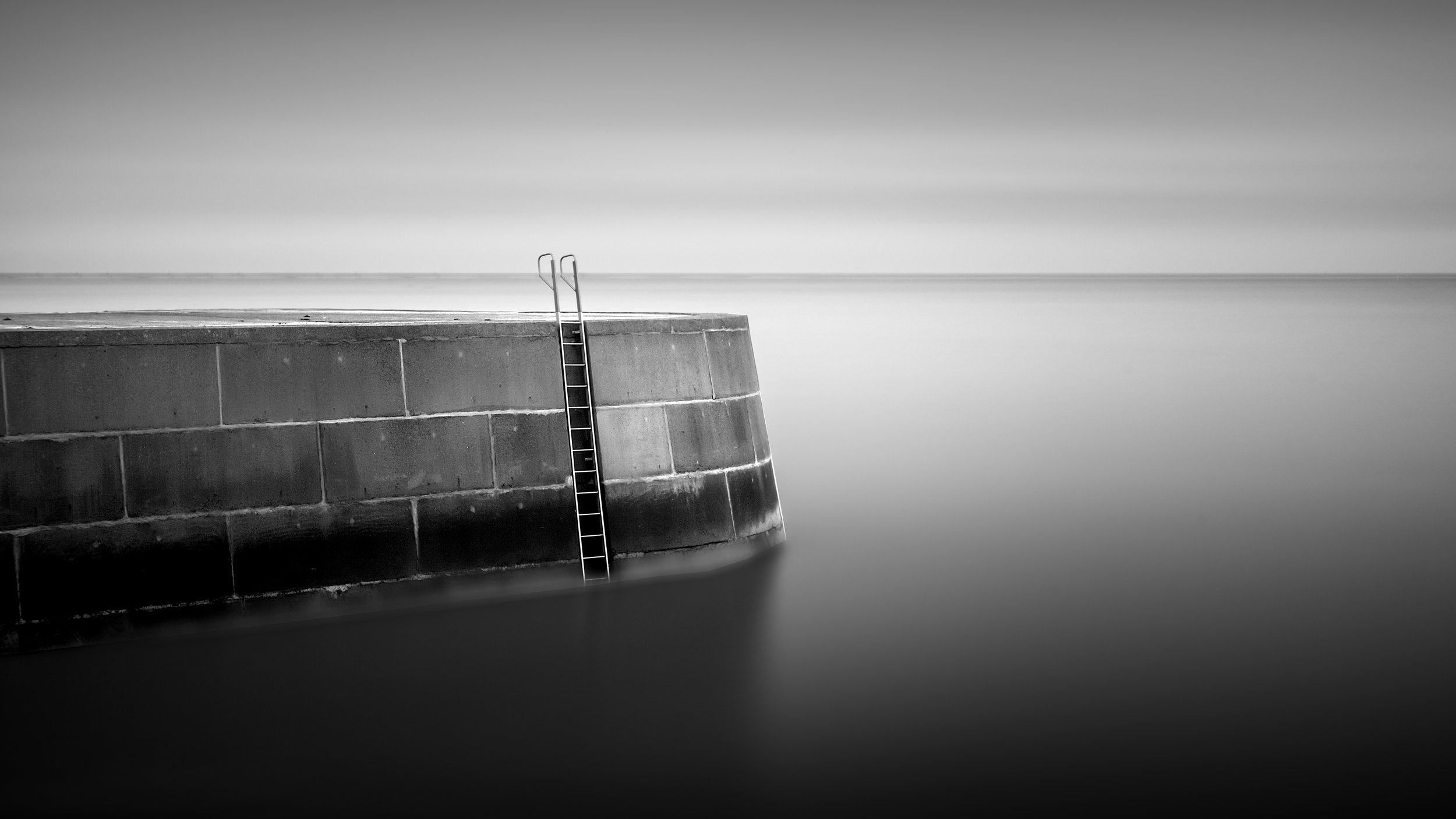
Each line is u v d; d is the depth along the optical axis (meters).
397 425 13.55
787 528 18.91
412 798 10.07
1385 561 17.08
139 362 12.57
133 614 12.52
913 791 10.13
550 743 10.91
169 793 10.15
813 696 11.98
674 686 12.31
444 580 13.72
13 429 12.17
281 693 11.91
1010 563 16.84
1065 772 10.41
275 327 13.07
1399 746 10.88
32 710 11.57
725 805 9.89
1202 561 17.05
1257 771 10.43
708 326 15.68
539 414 14.25
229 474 12.87
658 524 14.97
